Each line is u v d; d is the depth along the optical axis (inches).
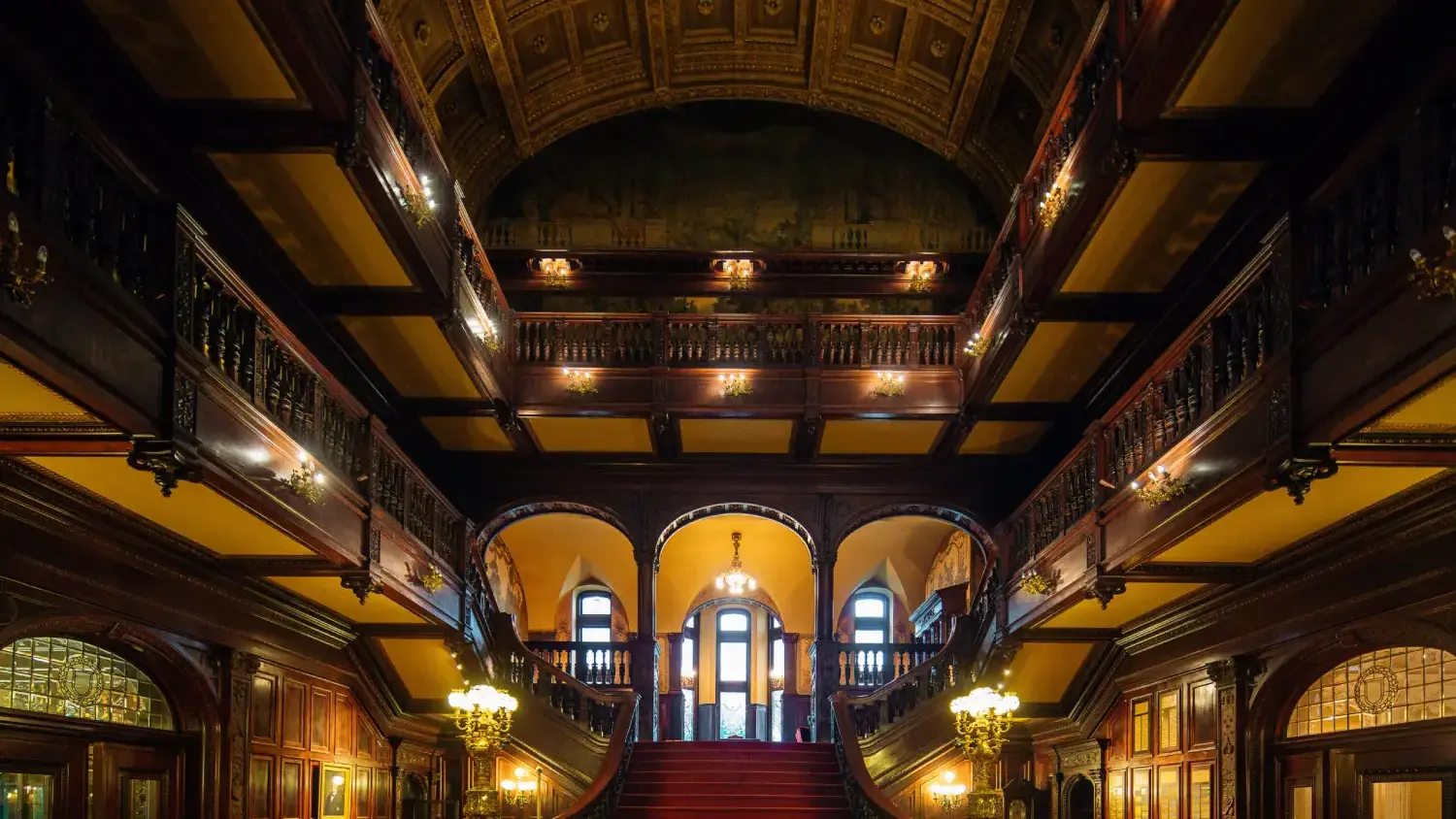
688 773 650.8
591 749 677.3
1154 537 399.2
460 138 719.1
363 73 364.5
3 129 230.7
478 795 512.1
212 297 319.6
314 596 503.8
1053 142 466.9
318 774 552.1
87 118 258.5
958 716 559.5
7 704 347.9
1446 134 234.4
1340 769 418.0
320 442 403.5
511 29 677.9
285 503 362.9
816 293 773.9
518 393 668.7
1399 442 287.0
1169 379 399.2
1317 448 290.2
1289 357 296.5
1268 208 403.9
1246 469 324.2
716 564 1010.7
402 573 495.5
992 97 708.0
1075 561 494.6
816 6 721.0
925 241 778.8
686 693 1072.8
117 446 286.0
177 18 303.1
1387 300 251.0
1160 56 315.9
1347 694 419.2
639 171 791.7
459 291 526.3
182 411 292.0
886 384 668.1
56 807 370.6
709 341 685.9
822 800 620.1
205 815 434.6
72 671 380.8
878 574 1047.0
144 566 387.2
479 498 756.0
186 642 426.3
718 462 762.2
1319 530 388.8
